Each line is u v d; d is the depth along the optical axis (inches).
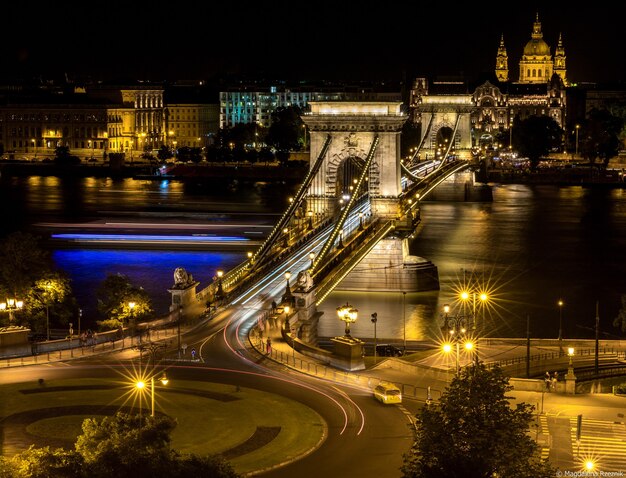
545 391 4136.3
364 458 3230.8
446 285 7593.5
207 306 5280.5
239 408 3720.5
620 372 4690.0
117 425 2699.3
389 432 3484.3
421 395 3929.6
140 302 5305.1
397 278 7411.4
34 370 4173.2
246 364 4328.3
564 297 7057.1
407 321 6353.3
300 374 4202.8
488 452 2632.9
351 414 3683.6
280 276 6186.0
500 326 6156.5
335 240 7165.4
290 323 5098.4
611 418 3708.2
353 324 6245.1
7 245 5492.1
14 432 3385.8
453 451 2650.1
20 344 4411.9
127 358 4394.7
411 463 2709.2
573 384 4133.9
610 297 7042.3
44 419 3523.6
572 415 3740.2
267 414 3659.0
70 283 7490.2
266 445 3334.2
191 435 3412.9
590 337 5876.0
